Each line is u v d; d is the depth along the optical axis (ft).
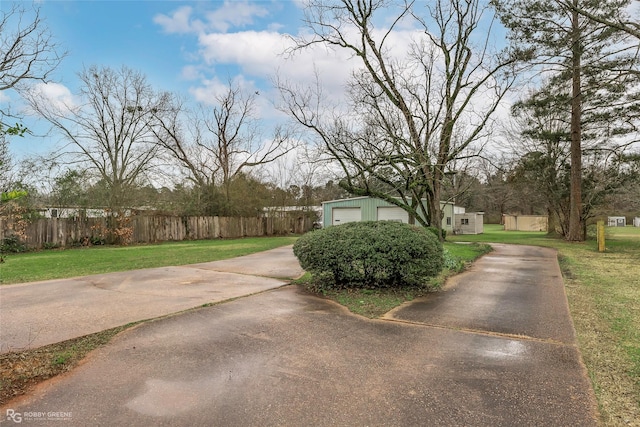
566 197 70.03
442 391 9.04
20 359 11.09
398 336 13.12
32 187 52.49
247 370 10.30
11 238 47.55
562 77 55.31
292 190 98.99
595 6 46.83
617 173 59.88
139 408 8.32
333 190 105.81
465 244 55.11
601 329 13.85
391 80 39.14
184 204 73.61
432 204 40.70
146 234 63.98
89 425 7.64
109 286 22.52
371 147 39.04
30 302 18.33
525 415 7.97
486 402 8.51
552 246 54.80
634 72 37.35
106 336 13.11
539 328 14.03
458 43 37.81
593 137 60.75
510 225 124.06
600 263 34.60
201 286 22.31
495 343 12.41
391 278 20.84
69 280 24.80
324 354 11.44
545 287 22.30
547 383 9.43
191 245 57.62
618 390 9.04
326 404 8.48
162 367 10.52
